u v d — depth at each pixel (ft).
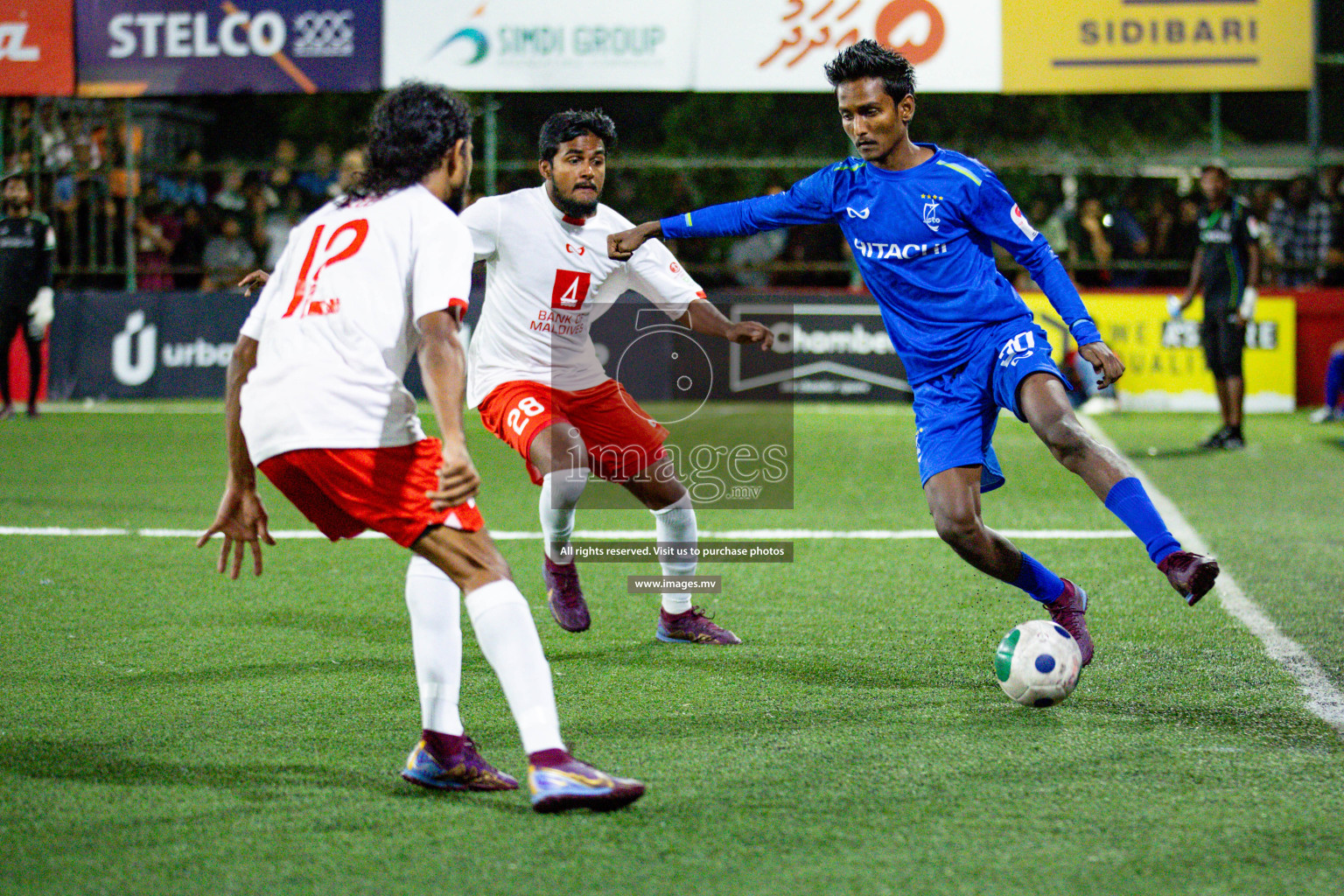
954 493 28.58
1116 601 37.76
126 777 23.47
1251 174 102.73
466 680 30.01
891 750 24.95
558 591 34.09
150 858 19.89
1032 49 87.61
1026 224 29.12
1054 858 19.79
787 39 87.56
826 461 68.13
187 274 98.27
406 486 21.84
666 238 31.53
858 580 40.93
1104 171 95.45
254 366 23.07
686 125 118.83
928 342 29.53
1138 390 92.02
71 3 90.74
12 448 71.67
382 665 31.19
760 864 19.61
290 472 22.48
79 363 94.38
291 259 22.59
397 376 22.15
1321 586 39.52
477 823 21.29
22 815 21.62
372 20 88.99
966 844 20.33
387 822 21.35
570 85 88.33
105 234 98.12
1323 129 120.16
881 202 29.48
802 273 98.89
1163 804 22.03
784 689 29.32
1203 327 73.26
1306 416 88.94
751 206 30.99
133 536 47.67
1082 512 53.57
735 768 23.91
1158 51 88.02
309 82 89.86
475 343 34.83
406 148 22.47
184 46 90.53
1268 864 19.56
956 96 116.06
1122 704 28.04
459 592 23.52
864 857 19.86
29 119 94.58
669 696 28.76
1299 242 95.45
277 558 44.16
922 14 87.40
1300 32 88.43
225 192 99.30
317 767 24.07
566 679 30.25
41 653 32.04
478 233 33.24
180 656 31.83
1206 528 49.34
